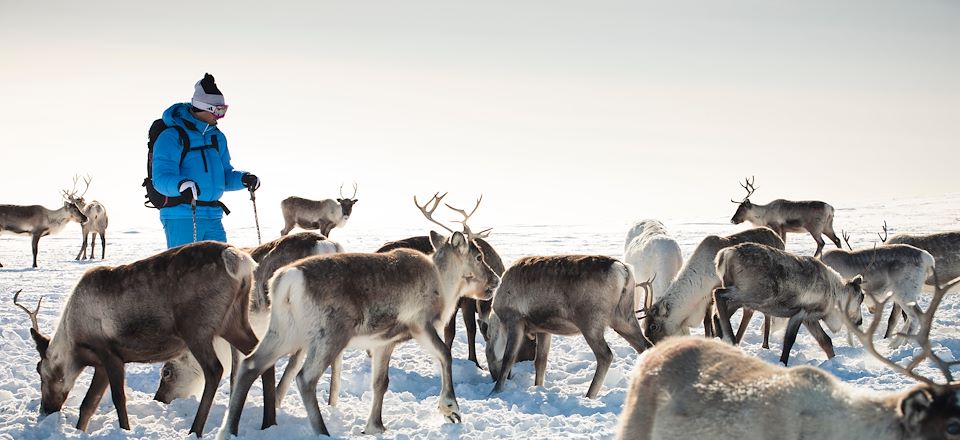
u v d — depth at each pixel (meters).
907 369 4.28
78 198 24.44
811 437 4.21
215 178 8.54
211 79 8.59
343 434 6.79
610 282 8.38
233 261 6.43
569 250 24.66
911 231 28.23
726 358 4.71
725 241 10.84
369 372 8.85
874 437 4.10
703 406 4.51
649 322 10.70
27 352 9.82
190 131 8.48
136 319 6.47
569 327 8.62
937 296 4.29
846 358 9.73
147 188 8.64
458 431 6.78
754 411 4.34
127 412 7.12
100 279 6.57
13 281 17.27
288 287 6.28
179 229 8.48
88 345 6.65
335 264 6.52
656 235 12.58
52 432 6.62
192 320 6.42
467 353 10.49
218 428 6.84
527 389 8.52
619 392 8.05
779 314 9.80
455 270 7.82
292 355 7.06
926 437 3.97
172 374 7.56
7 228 23.34
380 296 6.66
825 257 11.91
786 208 24.78
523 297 8.67
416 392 8.70
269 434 6.50
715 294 9.79
